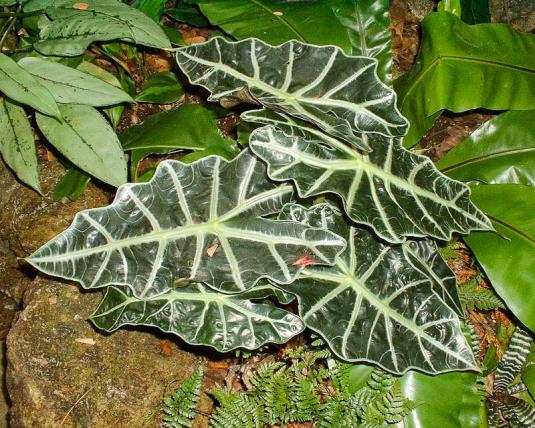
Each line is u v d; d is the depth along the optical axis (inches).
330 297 31.6
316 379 35.2
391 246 33.2
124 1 45.8
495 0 54.6
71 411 32.7
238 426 33.4
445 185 33.1
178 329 31.0
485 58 37.5
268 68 31.5
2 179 40.4
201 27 49.3
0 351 44.5
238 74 31.5
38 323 34.2
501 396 37.5
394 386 32.9
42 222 38.3
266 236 29.7
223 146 36.9
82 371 33.7
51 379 33.1
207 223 29.8
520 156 38.5
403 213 30.7
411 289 32.5
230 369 37.6
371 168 31.1
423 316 32.0
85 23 33.6
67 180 37.8
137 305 30.9
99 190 39.9
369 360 31.0
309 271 32.0
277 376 34.6
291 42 31.1
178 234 29.4
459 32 37.5
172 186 29.3
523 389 38.7
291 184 31.1
